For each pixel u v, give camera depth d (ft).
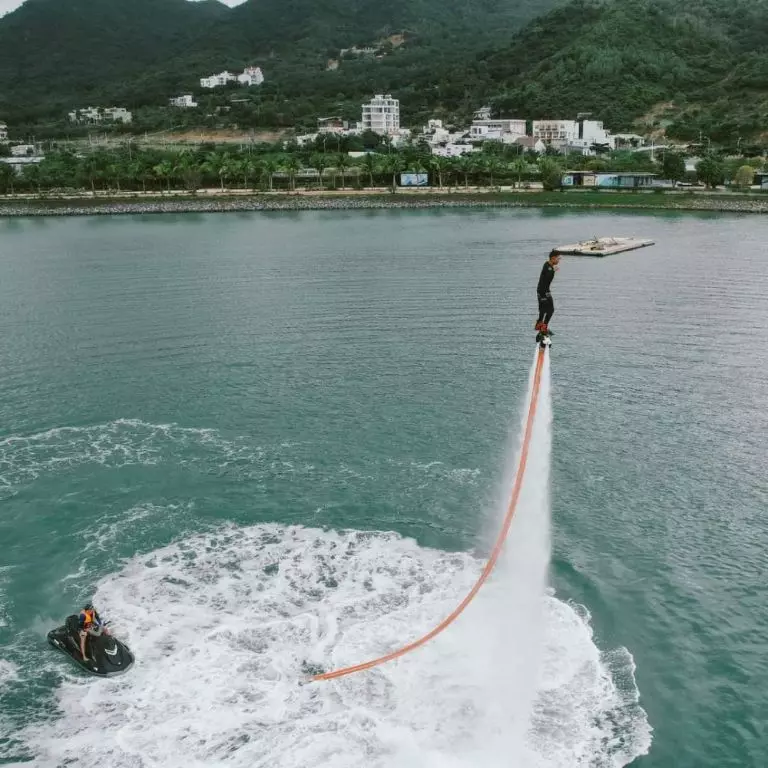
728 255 389.60
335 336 228.02
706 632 96.32
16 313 263.08
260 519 123.24
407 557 112.16
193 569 110.01
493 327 237.04
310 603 101.91
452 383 184.75
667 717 82.74
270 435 155.02
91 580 107.86
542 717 82.12
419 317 250.78
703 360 202.18
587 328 236.02
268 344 220.02
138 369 197.88
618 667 89.97
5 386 184.96
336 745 78.59
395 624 97.14
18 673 89.56
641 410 166.61
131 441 152.35
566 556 112.16
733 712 83.61
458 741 79.00
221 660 91.20
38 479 136.46
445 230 507.30
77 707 84.38
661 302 274.16
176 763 76.95
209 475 137.90
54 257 398.83
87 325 245.04
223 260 380.17
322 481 135.33
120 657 90.12
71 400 175.11
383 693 85.40
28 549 115.24
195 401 174.09
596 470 138.41
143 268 358.23
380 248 417.49
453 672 88.28
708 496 129.49
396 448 148.25
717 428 156.97
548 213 632.79
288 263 367.25
